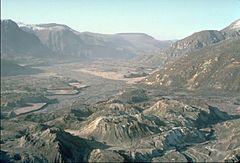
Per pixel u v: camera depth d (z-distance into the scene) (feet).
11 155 623.77
